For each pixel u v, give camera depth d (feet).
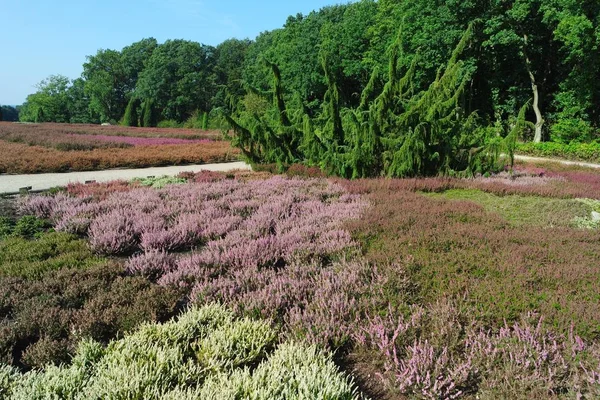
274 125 50.88
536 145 86.28
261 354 12.92
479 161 46.16
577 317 14.29
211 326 13.97
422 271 18.71
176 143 97.19
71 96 309.01
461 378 11.27
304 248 21.75
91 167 56.44
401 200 33.42
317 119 49.03
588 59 89.40
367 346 13.50
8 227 26.61
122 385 10.24
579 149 78.33
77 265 20.56
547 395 10.80
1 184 43.32
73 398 10.26
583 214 31.58
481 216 28.50
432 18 101.76
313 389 10.16
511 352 12.33
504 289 16.40
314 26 148.66
